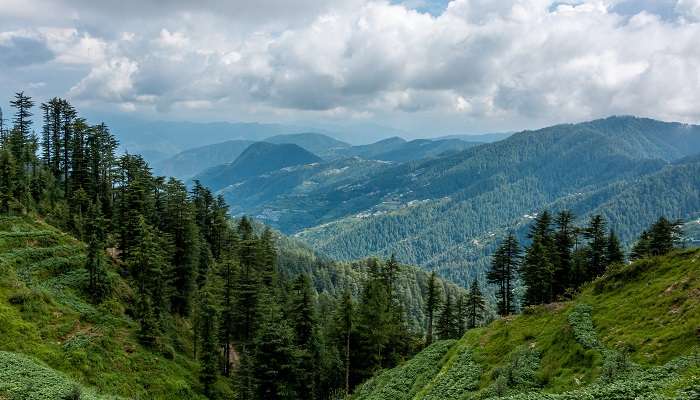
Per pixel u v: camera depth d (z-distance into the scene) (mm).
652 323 32750
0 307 50281
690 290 33656
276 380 50312
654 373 26094
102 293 64062
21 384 34750
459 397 36438
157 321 64312
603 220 75938
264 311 67250
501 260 75375
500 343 44531
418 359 53844
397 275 84875
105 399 39906
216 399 58406
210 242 101500
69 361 48594
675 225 75875
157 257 67000
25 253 64250
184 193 82500
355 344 66875
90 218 79688
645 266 41594
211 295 62219
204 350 60156
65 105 97250
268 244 91938
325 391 64812
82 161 93438
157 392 52594
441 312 83875
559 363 34094
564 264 73812
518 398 25781
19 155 89062
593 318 38156
